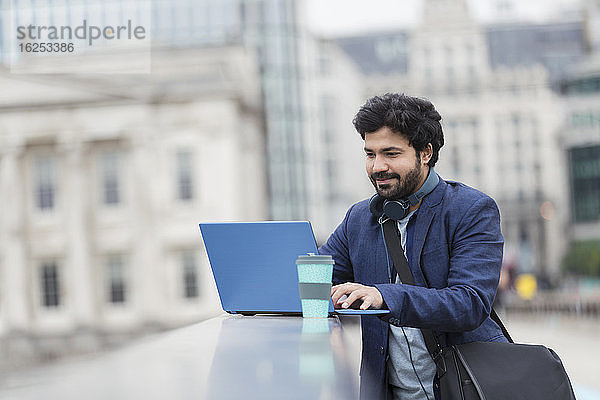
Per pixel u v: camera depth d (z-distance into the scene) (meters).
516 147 117.56
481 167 117.81
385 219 3.62
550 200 115.56
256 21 74.94
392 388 3.72
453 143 117.81
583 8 116.31
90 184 57.78
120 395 1.57
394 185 3.49
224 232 3.51
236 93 56.09
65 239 57.91
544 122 116.94
